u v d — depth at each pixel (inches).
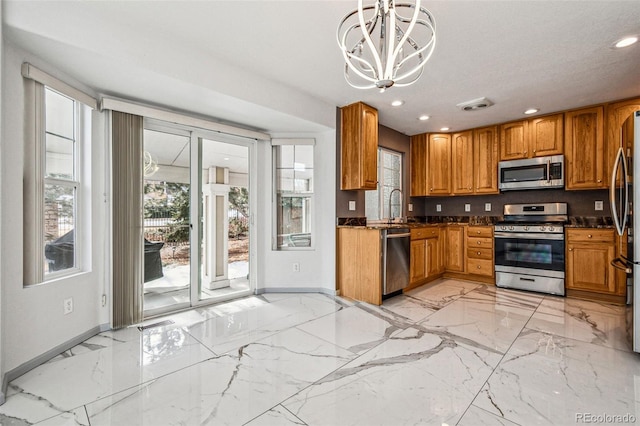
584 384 69.4
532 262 149.7
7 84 70.7
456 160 183.3
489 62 100.3
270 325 105.7
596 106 137.3
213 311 120.6
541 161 150.9
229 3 72.9
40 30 68.0
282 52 95.3
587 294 137.1
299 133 149.9
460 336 96.3
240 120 129.6
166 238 119.3
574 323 107.7
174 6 73.8
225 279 139.9
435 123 168.2
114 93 100.6
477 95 128.0
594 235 133.5
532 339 94.0
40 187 79.4
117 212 101.4
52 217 86.8
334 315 116.2
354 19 78.9
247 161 145.2
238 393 66.0
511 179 161.6
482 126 173.6
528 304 130.6
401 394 65.7
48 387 68.1
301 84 118.6
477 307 126.5
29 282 76.8
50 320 81.0
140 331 100.1
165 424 56.5
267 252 149.5
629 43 88.7
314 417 58.4
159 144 117.4
